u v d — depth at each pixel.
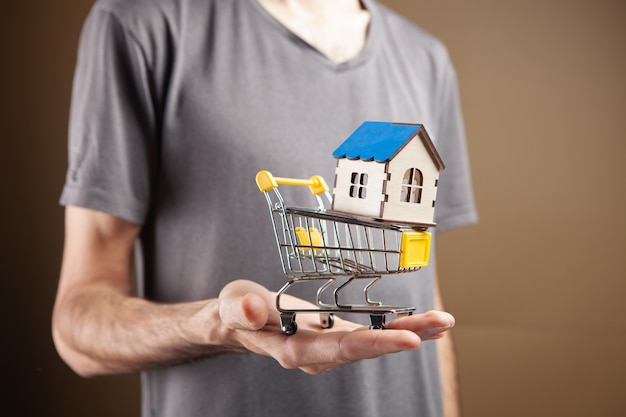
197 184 1.23
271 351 0.83
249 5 1.29
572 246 2.00
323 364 0.80
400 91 1.38
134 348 1.12
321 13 1.35
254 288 0.94
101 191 1.18
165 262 1.25
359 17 1.39
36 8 1.80
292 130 1.26
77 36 1.81
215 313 0.93
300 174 1.25
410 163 0.85
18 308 1.79
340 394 1.24
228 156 1.22
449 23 1.96
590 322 2.00
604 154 2.00
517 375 1.98
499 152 1.99
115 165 1.19
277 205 0.86
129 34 1.21
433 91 1.48
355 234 1.22
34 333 1.79
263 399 1.21
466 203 1.54
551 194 2.00
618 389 1.99
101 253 1.20
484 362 1.98
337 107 1.29
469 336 1.98
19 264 1.79
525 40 1.99
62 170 1.81
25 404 1.79
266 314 0.79
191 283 1.23
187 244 1.23
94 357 1.17
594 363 1.99
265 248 1.22
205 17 1.26
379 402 1.28
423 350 1.35
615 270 2.00
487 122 1.98
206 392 1.22
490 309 1.98
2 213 1.79
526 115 1.99
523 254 1.99
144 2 1.23
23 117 1.80
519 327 1.98
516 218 1.99
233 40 1.27
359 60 1.33
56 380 1.80
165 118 1.24
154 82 1.23
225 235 1.22
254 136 1.23
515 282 1.99
